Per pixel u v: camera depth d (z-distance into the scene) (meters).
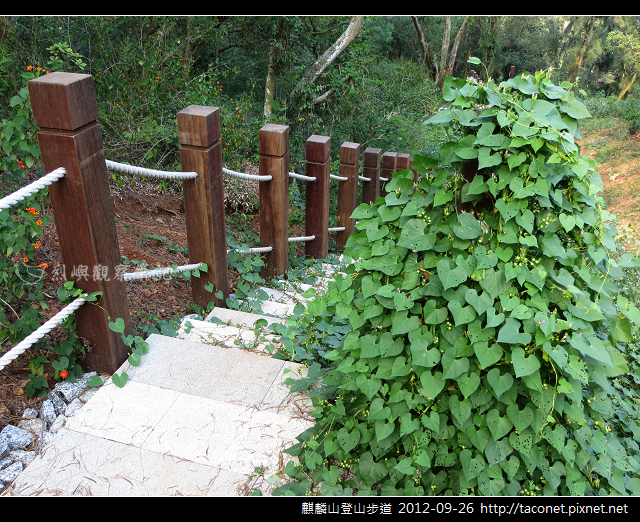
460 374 1.66
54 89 1.94
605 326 1.81
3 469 1.88
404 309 1.75
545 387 1.65
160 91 6.60
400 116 11.02
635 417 2.81
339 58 11.04
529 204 1.67
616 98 22.61
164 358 2.55
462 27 23.44
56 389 2.28
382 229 1.89
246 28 10.50
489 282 1.64
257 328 3.01
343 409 1.96
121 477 1.88
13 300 2.64
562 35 27.92
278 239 4.27
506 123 1.58
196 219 3.12
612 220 1.72
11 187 3.07
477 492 1.83
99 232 2.23
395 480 1.86
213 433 2.11
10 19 5.96
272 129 3.94
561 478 1.93
